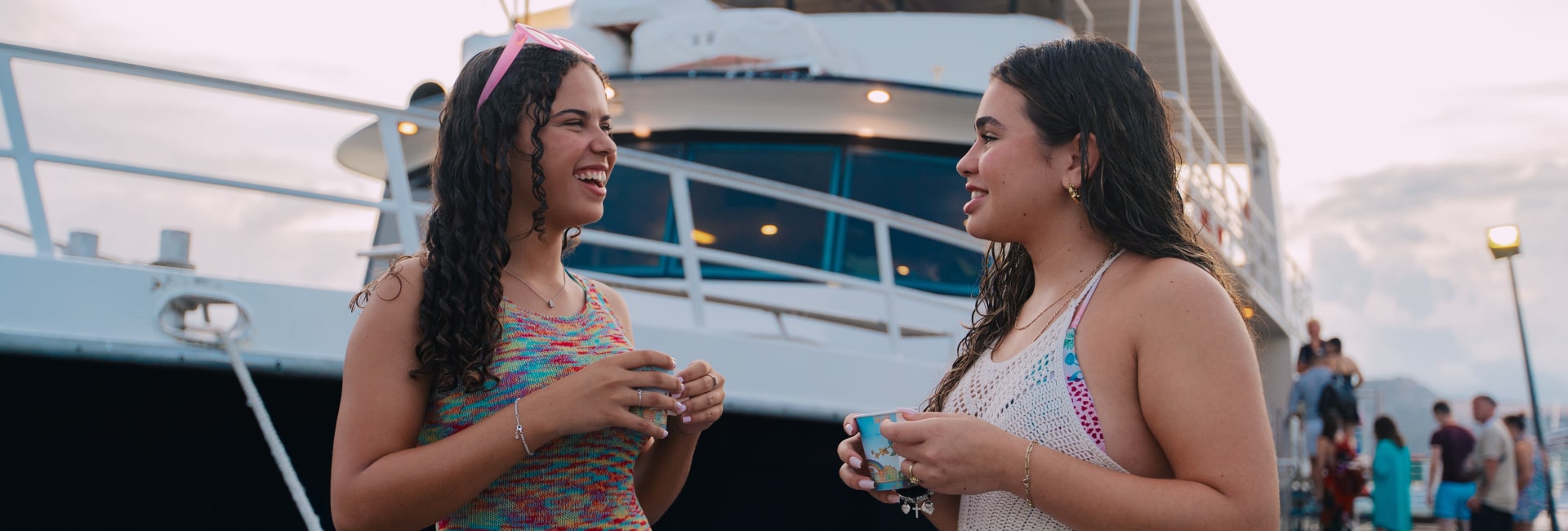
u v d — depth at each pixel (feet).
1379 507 27.04
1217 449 4.34
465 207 5.55
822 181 18.44
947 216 18.35
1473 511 27.20
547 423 5.07
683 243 12.72
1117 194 4.92
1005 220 5.21
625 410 5.16
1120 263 4.95
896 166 18.61
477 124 5.65
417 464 5.01
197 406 9.78
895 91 17.61
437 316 5.32
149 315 9.50
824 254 17.85
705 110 18.49
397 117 11.11
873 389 13.35
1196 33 32.53
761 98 18.19
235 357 9.38
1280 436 30.76
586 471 5.58
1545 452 33.73
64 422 9.40
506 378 5.43
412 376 5.35
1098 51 5.13
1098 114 4.96
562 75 5.75
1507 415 29.68
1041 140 5.08
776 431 12.65
